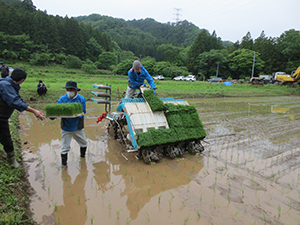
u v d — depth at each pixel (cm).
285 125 883
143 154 477
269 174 439
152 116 510
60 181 387
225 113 1147
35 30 6681
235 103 1587
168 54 7331
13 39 6153
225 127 834
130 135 479
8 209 274
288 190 377
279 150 583
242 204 332
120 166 460
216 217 299
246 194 361
